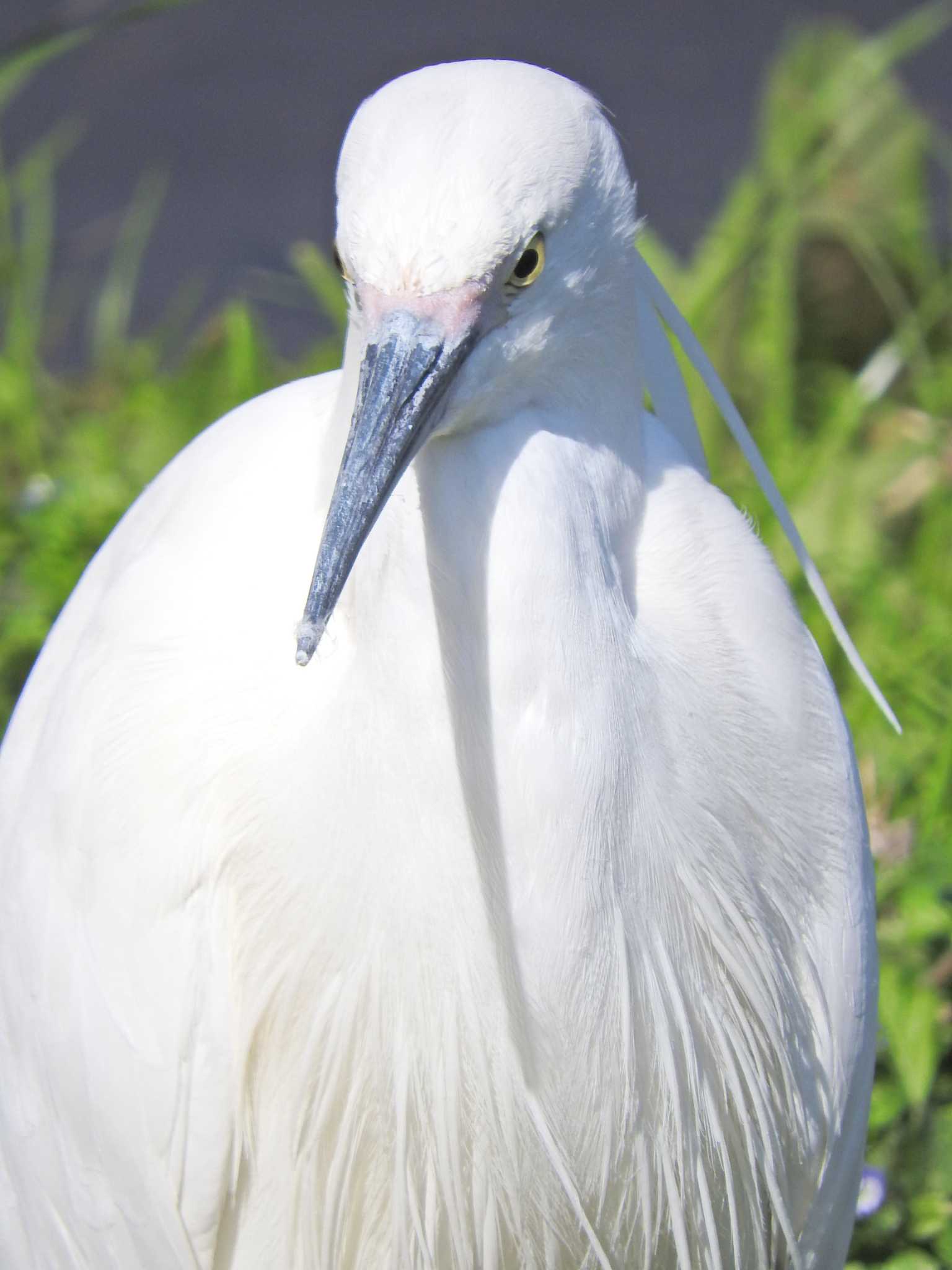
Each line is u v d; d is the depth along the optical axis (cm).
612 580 357
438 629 345
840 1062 411
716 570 396
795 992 405
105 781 382
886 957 499
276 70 1226
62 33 707
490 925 357
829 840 405
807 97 895
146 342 920
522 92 335
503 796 348
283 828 365
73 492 685
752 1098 404
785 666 399
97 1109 382
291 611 377
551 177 331
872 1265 479
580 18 1297
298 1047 384
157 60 1230
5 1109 408
